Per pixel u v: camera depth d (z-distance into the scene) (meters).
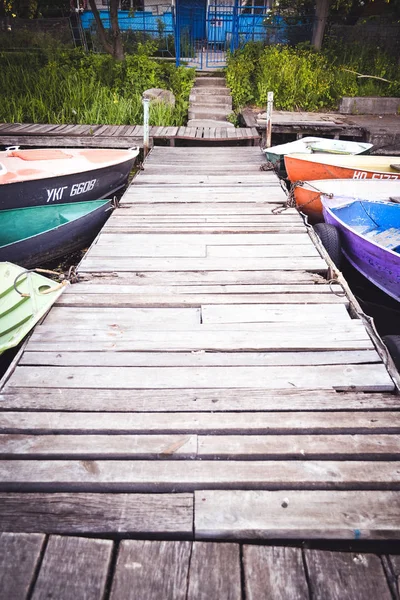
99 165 5.68
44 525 1.76
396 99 10.81
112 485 1.92
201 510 1.81
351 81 11.49
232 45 12.83
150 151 8.19
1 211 4.71
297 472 1.96
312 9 13.12
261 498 1.86
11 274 3.88
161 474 1.96
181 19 14.32
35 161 5.52
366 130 9.02
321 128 9.30
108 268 3.90
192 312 3.25
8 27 12.64
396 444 2.10
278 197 5.80
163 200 5.70
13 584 1.56
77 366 2.67
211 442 2.13
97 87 10.52
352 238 4.52
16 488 1.92
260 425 2.22
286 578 1.59
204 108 10.97
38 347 2.83
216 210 5.34
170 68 11.70
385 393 2.47
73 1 13.79
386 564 1.63
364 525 1.75
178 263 4.00
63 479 1.93
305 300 3.38
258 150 8.30
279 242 4.44
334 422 2.24
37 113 9.98
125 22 13.74
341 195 5.24
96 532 1.74
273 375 2.59
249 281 3.68
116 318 3.16
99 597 1.53
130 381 2.54
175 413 2.31
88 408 2.34
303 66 11.15
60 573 1.59
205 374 2.60
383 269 4.26
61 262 5.68
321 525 1.75
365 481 1.91
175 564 1.63
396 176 6.00
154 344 2.86
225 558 1.65
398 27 12.52
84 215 5.31
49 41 12.32
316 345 2.84
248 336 2.94
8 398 2.39
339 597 1.53
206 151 8.25
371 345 2.83
